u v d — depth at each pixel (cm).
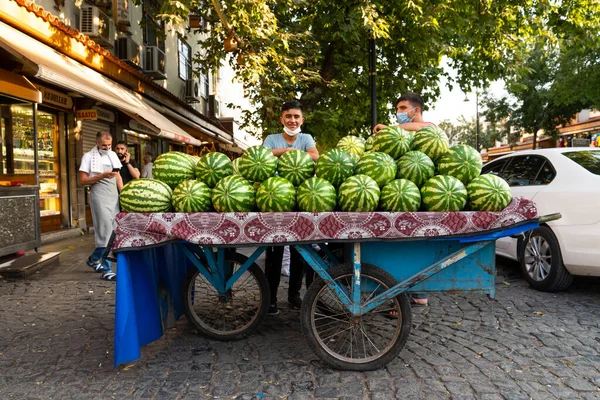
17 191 627
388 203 304
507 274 604
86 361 331
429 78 1290
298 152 328
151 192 311
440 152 338
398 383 294
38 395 281
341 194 303
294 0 851
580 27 1090
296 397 278
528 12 1077
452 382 295
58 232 909
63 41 767
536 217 296
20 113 667
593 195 461
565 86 1770
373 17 806
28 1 712
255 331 390
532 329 392
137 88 1089
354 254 306
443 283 315
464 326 402
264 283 370
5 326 406
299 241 294
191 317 375
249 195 311
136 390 287
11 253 636
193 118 1557
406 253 316
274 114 930
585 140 2062
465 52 1178
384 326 397
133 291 309
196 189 314
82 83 653
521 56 1149
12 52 524
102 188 596
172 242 310
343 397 277
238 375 307
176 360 333
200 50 2041
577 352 342
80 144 1002
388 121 1355
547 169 543
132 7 1228
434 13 900
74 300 488
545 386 289
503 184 310
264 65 844
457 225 292
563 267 488
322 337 369
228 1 687
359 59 1139
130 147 1317
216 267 357
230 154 2477
